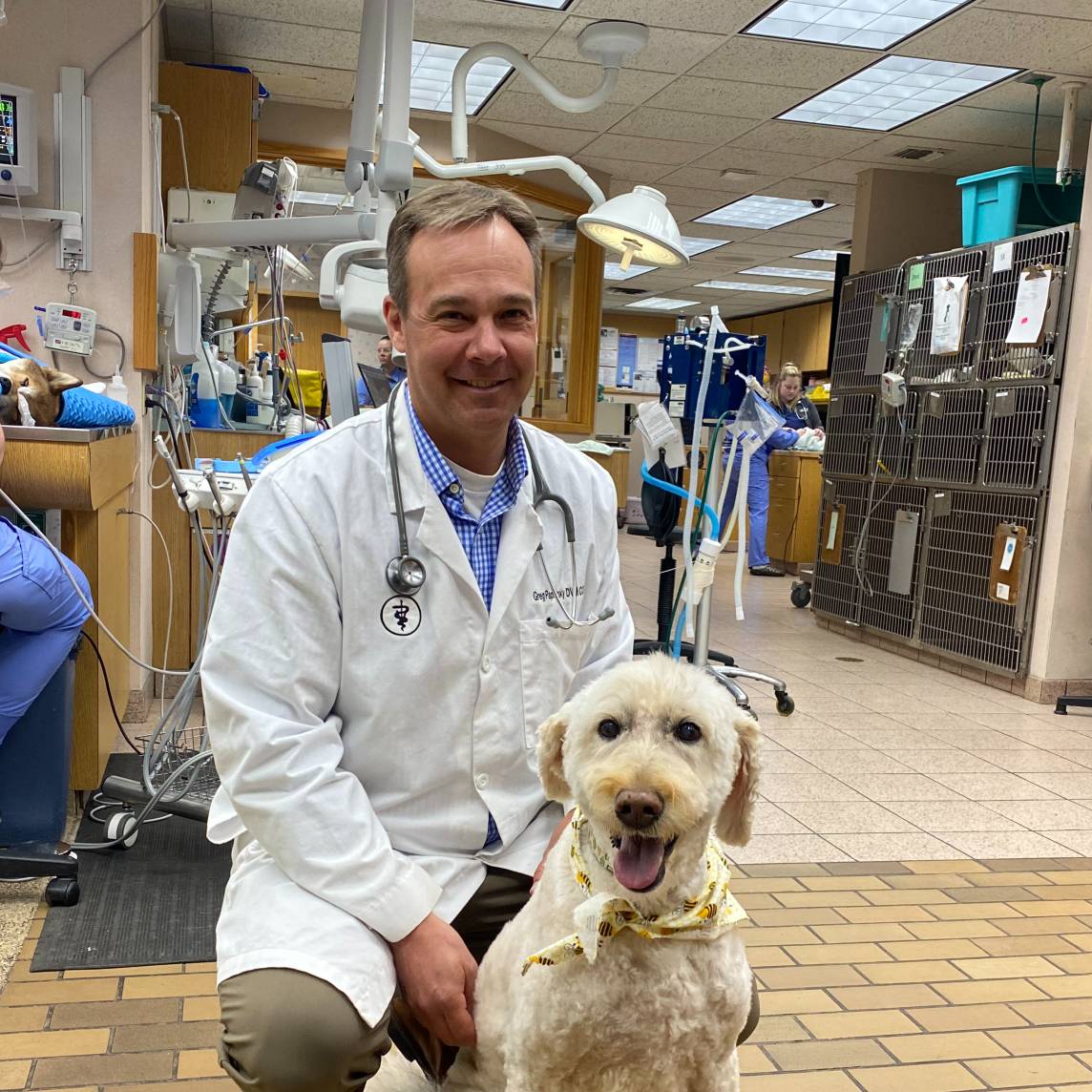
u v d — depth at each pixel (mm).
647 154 7309
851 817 3279
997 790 3598
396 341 1415
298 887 1223
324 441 1377
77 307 3451
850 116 6230
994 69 5328
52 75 3465
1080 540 4770
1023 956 2414
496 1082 1270
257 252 4145
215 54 5672
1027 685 4938
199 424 4602
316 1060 1124
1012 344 4906
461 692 1353
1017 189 5262
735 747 1224
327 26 5219
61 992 2033
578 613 1477
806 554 9070
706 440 4387
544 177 7328
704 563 3934
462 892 1371
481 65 5656
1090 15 4605
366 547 1322
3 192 3408
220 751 1246
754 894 2686
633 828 1080
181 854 2723
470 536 1405
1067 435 4707
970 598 5305
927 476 5688
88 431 2574
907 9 4691
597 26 4941
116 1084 1754
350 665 1321
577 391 7953
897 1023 2096
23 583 2318
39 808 2592
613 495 1614
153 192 3875
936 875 2865
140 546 3719
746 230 9820
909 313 5848
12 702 2430
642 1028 1139
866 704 4723
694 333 4137
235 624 1266
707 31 5020
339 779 1239
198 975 2123
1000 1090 1891
